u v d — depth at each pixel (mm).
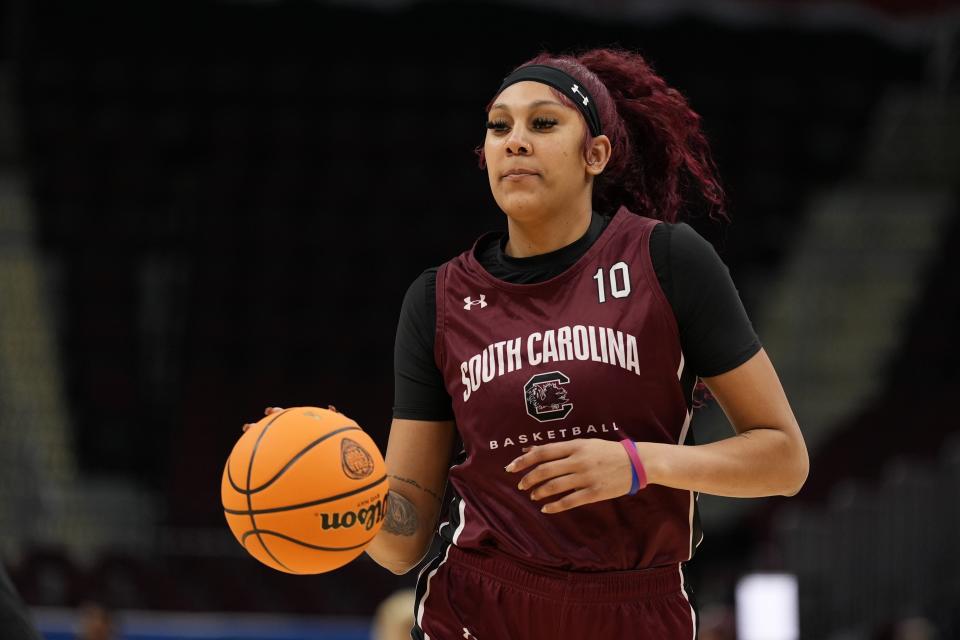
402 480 6594
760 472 5852
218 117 36500
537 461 5465
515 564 6082
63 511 28641
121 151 35781
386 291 34375
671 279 5992
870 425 28969
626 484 5492
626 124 6922
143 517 28688
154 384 32125
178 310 33344
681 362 6027
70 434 30938
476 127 36938
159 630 22719
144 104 36625
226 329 33125
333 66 37531
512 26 37719
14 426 29766
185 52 37281
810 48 38125
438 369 6477
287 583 24844
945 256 34781
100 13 37094
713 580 26281
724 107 37406
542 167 6062
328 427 5875
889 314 33719
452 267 6469
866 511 23078
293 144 36344
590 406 5883
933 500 22109
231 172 35594
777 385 6102
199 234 34500
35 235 34250
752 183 36281
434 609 6320
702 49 37875
